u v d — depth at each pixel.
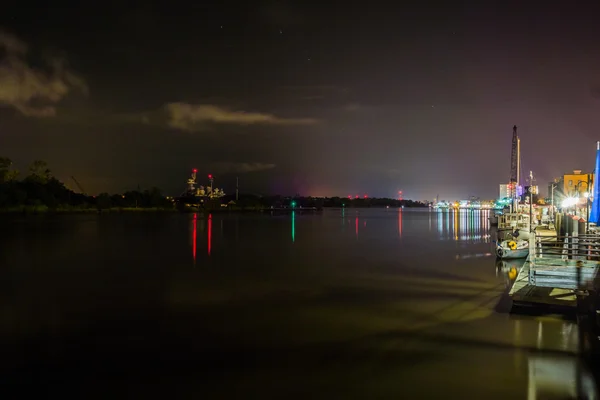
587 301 27.69
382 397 17.20
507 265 50.94
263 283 40.38
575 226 42.78
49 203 173.12
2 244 74.94
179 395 17.59
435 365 20.08
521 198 135.00
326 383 18.48
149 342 23.70
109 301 33.44
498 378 18.69
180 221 164.50
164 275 45.22
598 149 34.78
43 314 29.72
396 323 26.52
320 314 28.97
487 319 26.94
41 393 17.88
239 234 103.50
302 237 95.25
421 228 129.25
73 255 61.91
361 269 48.59
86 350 22.56
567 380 18.44
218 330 25.73
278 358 21.17
